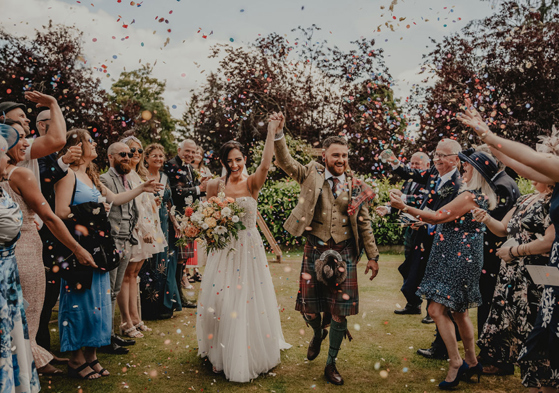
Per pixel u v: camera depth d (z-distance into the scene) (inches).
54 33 581.0
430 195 152.2
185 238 128.4
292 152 464.8
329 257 115.8
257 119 648.4
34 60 542.3
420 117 495.2
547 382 84.6
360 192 120.3
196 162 223.9
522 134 501.7
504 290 109.9
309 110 701.3
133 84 829.2
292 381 113.8
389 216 339.9
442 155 140.5
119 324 161.5
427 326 159.9
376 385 111.7
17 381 81.0
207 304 122.3
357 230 121.0
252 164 468.8
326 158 121.6
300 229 119.3
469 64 558.3
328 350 126.9
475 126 81.0
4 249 80.0
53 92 526.3
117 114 562.9
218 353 118.0
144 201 155.2
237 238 121.6
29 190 95.0
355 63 385.7
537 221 95.3
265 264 126.5
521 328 102.4
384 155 188.9
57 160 110.0
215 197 125.0
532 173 91.4
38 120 122.5
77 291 110.3
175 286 179.3
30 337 100.5
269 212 333.1
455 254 112.7
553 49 525.7
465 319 113.5
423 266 162.4
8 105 104.9
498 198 128.2
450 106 494.0
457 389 109.7
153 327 160.1
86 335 111.3
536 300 97.3
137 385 109.3
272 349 121.5
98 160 461.7
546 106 522.0
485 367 121.8
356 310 115.5
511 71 526.3
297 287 213.5
